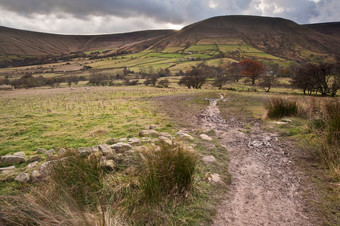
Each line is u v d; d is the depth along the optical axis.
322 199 3.06
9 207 2.52
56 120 9.55
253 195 3.26
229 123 9.00
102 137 6.66
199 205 2.94
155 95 24.05
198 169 3.99
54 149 5.61
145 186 2.94
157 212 2.71
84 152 4.30
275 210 2.89
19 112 12.52
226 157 4.76
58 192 2.85
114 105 14.83
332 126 4.84
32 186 3.28
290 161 4.47
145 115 10.63
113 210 2.64
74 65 142.75
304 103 9.48
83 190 2.92
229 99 18.20
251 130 7.23
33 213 2.50
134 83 59.66
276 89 43.88
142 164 3.64
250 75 73.25
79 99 20.83
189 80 47.53
